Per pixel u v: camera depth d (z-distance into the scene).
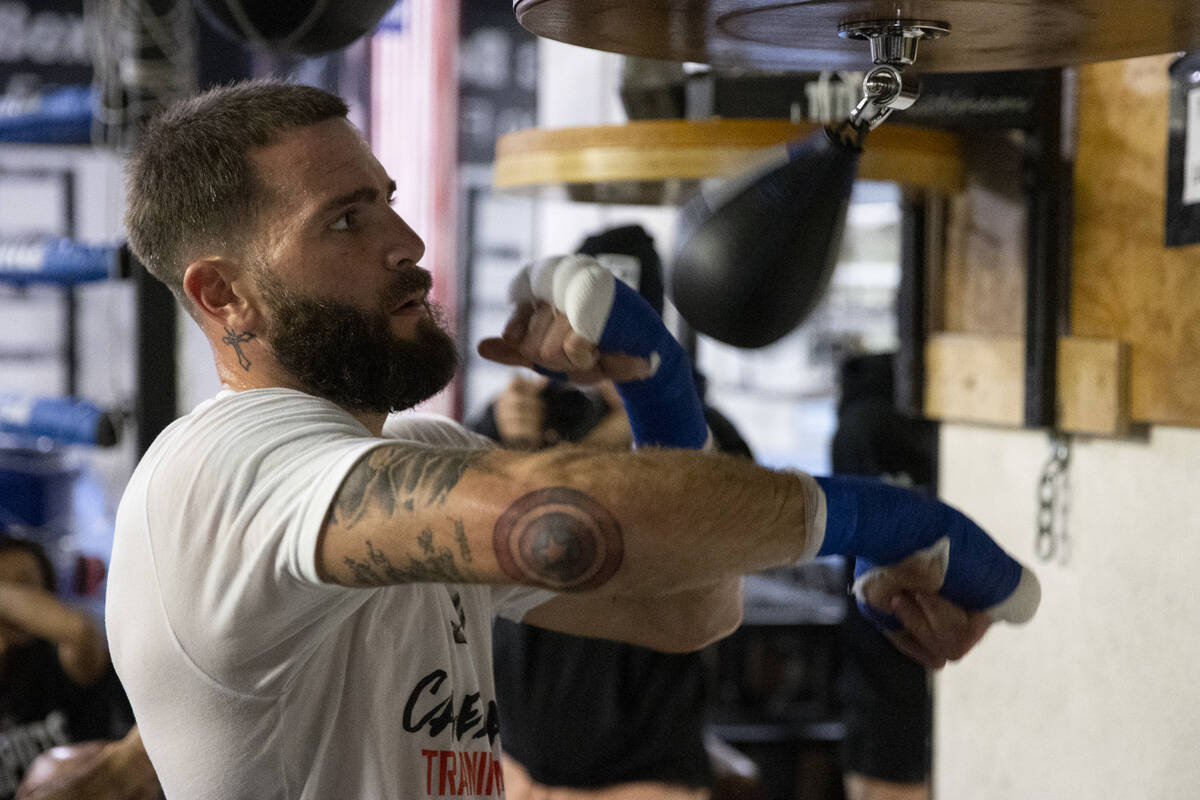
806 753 2.96
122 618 0.90
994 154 1.47
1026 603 0.97
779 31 0.81
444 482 0.72
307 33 1.44
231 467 0.81
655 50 0.90
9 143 2.85
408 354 0.97
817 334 3.78
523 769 2.13
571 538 0.68
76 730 2.36
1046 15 0.73
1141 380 1.28
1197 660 1.24
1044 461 1.49
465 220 4.09
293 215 0.93
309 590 0.78
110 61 2.53
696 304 0.85
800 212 0.82
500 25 4.02
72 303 3.95
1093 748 1.41
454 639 1.04
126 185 1.02
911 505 0.87
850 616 2.55
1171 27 0.76
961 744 1.67
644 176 1.28
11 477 3.33
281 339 0.94
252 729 0.87
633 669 2.09
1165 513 1.29
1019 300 1.44
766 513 0.74
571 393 2.14
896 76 0.79
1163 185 1.25
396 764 0.94
